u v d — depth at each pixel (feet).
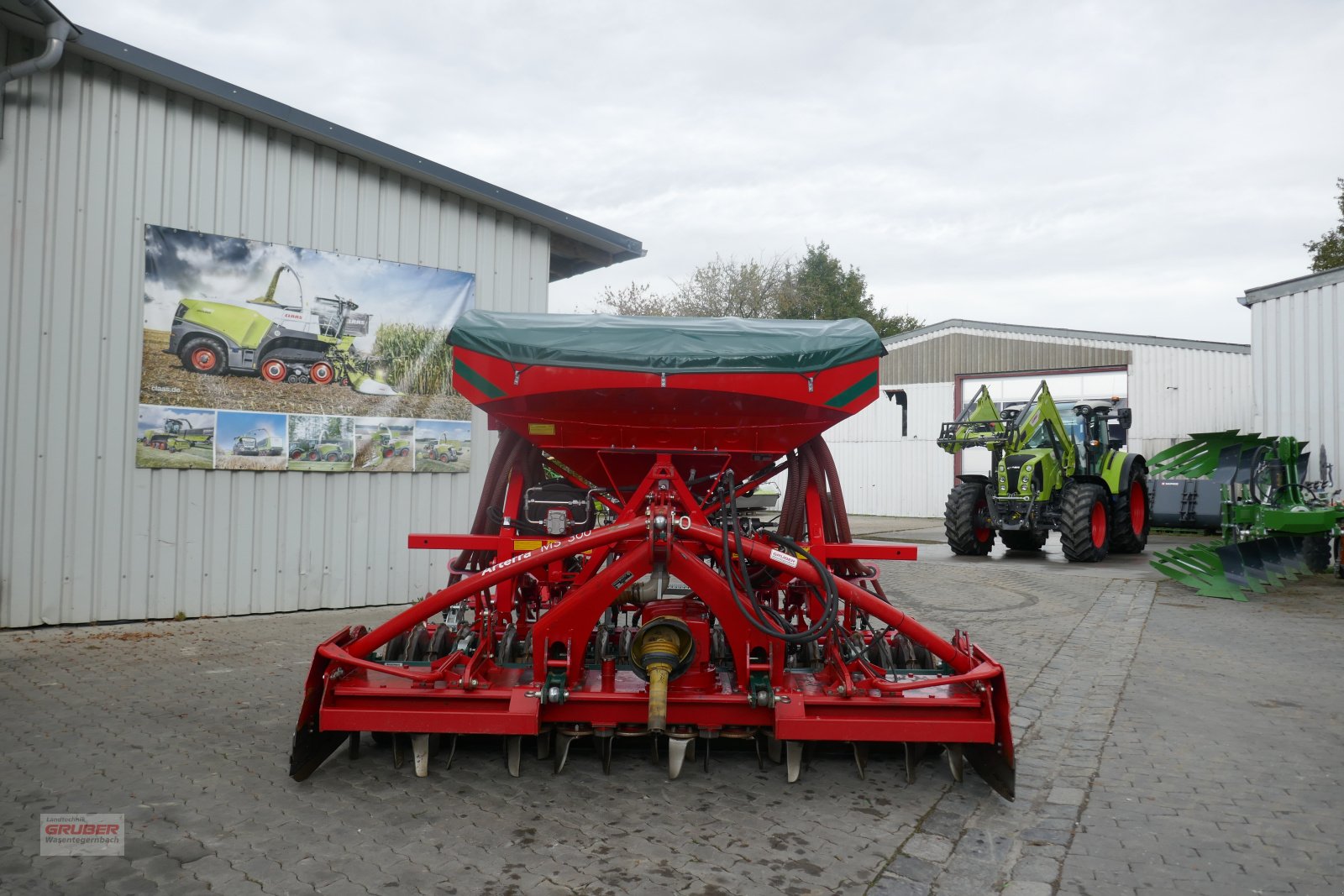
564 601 15.08
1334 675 22.97
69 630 25.64
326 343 30.55
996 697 14.23
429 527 32.96
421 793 14.10
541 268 36.58
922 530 72.74
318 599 30.32
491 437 34.60
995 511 49.03
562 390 16.06
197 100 27.99
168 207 27.58
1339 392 49.62
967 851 12.39
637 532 15.47
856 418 97.04
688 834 12.73
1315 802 14.32
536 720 14.15
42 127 25.63
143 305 27.12
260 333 29.17
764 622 14.99
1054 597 35.53
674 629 14.94
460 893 10.82
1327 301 50.21
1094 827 13.28
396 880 11.14
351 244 31.17
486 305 34.73
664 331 16.57
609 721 14.84
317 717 14.58
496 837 12.48
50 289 25.76
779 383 16.14
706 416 16.63
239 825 12.72
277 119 28.73
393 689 14.46
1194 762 16.25
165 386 27.50
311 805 13.50
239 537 28.81
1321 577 43.01
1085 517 46.29
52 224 25.80
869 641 17.58
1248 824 13.43
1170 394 79.46
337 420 30.78
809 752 15.51
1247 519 40.52
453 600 15.38
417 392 32.65
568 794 14.15
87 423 26.27
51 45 24.32
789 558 15.44
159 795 13.74
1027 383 86.84
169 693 19.56
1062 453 49.34
